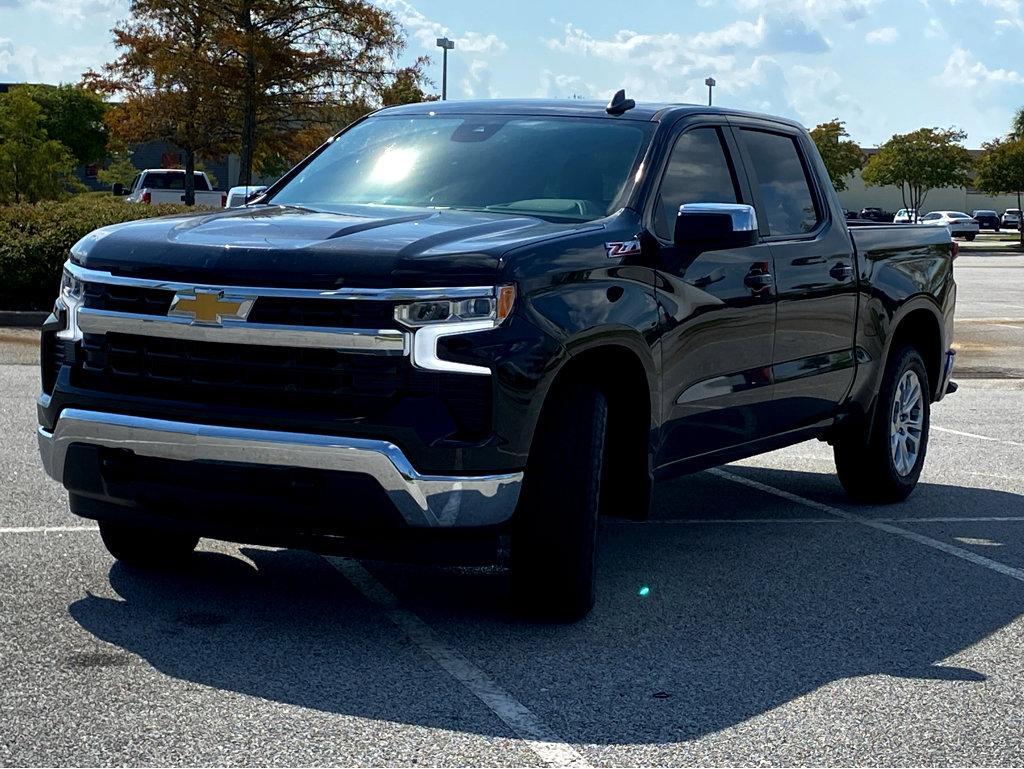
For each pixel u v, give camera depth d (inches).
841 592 221.6
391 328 174.2
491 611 201.3
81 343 190.9
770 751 149.6
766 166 259.1
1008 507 299.9
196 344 181.5
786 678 175.6
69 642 178.9
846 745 152.4
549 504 187.5
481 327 177.2
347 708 157.9
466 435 175.9
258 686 164.2
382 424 173.5
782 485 323.0
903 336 310.0
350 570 222.5
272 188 244.2
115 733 147.6
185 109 1489.9
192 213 216.2
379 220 200.7
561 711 159.8
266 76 1462.8
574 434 188.1
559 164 226.2
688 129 238.2
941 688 173.8
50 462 193.8
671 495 306.7
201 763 140.1
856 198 3863.2
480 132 240.1
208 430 177.2
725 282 228.1
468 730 152.3
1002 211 4109.3
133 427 181.5
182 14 1475.1
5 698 157.2
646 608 207.2
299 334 175.6
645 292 205.8
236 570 219.6
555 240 190.9
